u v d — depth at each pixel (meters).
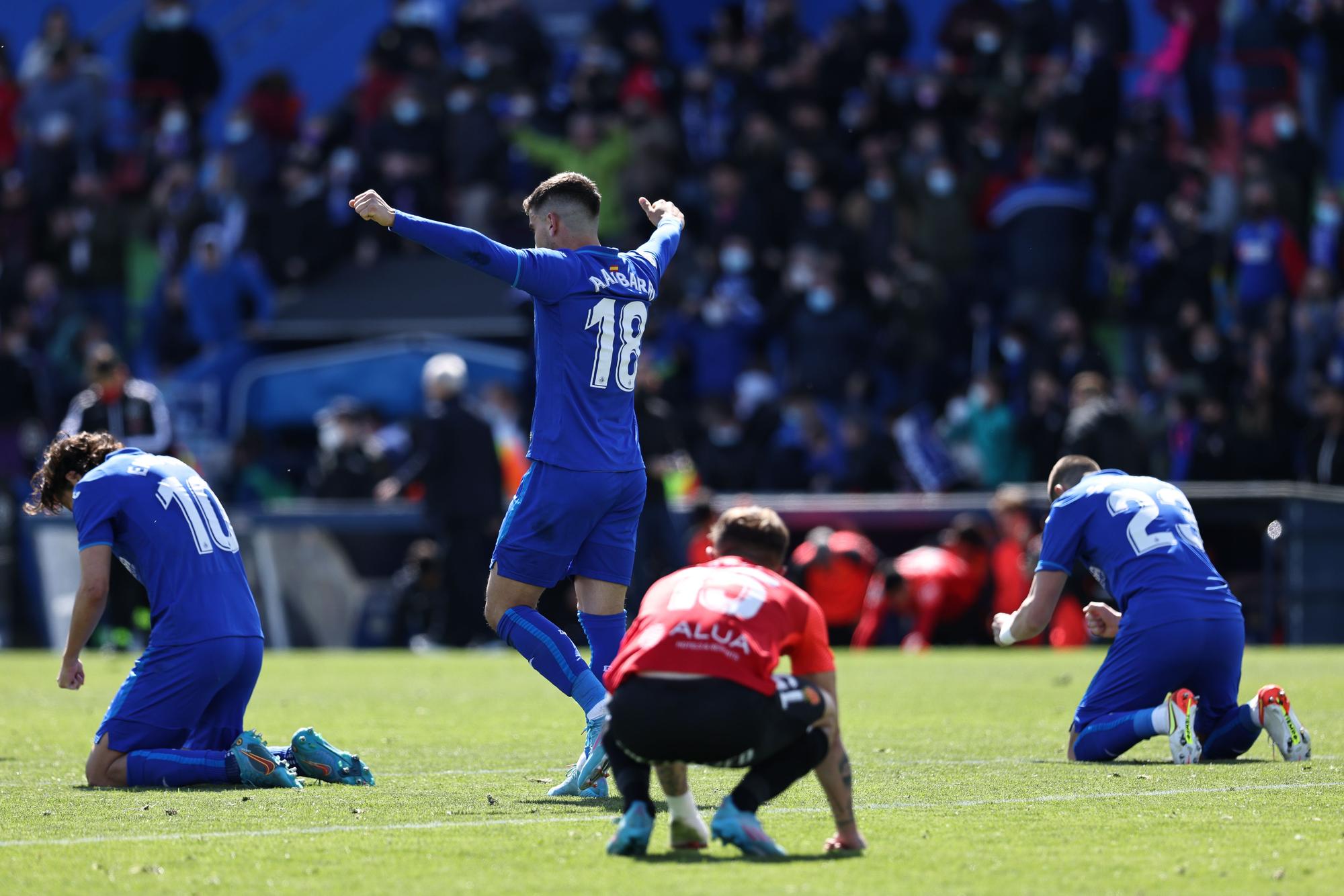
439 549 54.56
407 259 81.75
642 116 76.62
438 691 38.22
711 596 16.70
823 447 64.25
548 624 22.12
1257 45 81.12
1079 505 25.34
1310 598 55.50
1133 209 72.19
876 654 50.47
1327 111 82.56
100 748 22.39
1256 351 65.00
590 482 22.00
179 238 79.56
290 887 15.22
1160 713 23.86
